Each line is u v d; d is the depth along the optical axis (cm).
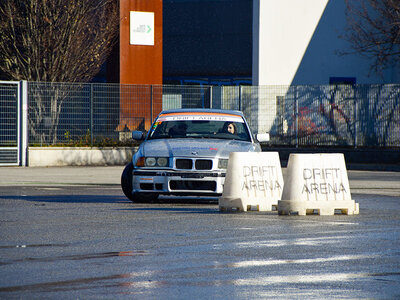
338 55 8731
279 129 7106
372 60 8756
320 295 1504
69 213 2978
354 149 7044
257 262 1862
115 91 6744
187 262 1858
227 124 3738
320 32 8725
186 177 3272
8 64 7344
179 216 2875
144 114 6831
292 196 2969
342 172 3056
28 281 1619
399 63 8531
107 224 2606
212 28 10406
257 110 7069
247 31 10269
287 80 8694
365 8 8219
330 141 7094
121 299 1459
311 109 7106
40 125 6500
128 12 8000
